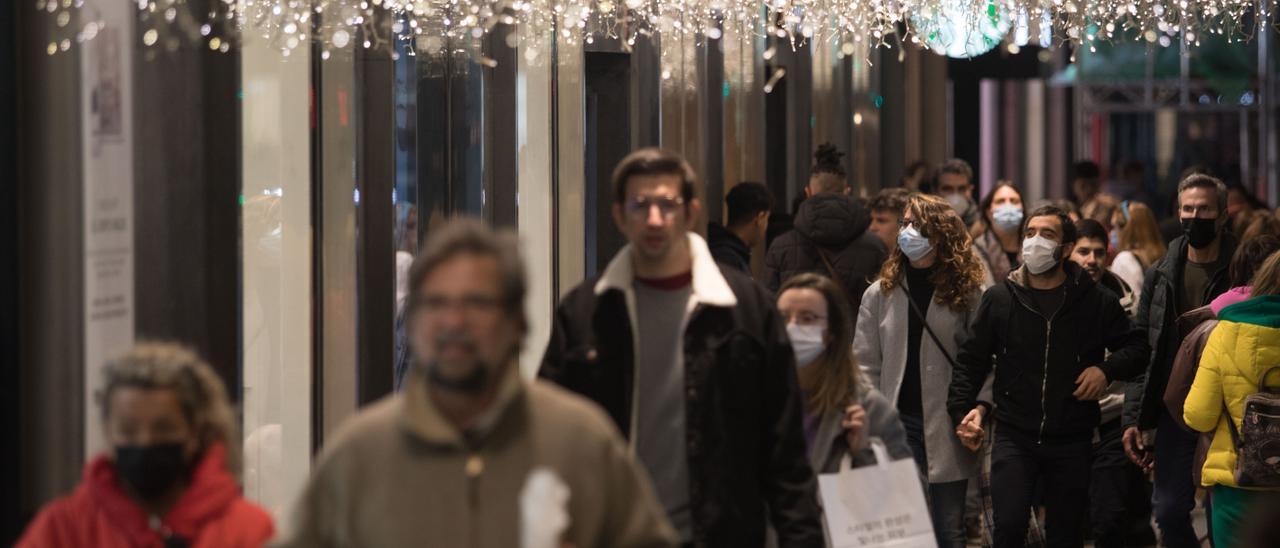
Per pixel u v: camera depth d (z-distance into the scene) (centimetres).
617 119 1862
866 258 1512
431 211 1497
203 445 686
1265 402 1130
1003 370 1277
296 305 1346
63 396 864
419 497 575
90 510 673
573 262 1717
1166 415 1320
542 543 546
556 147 1691
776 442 811
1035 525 1294
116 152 898
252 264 1288
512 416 582
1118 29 1628
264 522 689
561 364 809
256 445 1310
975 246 1811
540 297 1703
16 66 860
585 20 1541
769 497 814
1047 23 1584
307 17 1277
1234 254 1340
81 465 865
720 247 1376
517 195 1603
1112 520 1380
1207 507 1330
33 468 864
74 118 861
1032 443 1266
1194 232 1384
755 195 1542
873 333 1312
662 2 1583
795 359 854
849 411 935
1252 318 1141
